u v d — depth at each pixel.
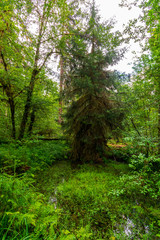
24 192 1.94
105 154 6.51
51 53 6.94
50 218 1.51
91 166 5.22
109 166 5.30
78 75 5.54
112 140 6.57
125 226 2.26
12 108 6.63
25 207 1.58
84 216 2.50
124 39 3.92
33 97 6.96
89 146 5.77
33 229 1.40
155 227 2.20
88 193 3.30
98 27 5.61
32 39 6.08
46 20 6.25
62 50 6.28
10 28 5.52
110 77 5.37
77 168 5.06
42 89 7.63
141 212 2.59
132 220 2.40
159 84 3.79
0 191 1.60
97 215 2.54
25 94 6.47
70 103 6.31
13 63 6.19
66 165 5.38
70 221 2.34
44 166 4.95
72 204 2.87
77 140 5.97
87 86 5.00
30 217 1.27
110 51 5.15
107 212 2.62
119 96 5.08
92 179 4.07
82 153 5.91
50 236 1.35
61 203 2.89
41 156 5.38
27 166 4.25
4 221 1.30
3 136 6.54
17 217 1.30
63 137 7.21
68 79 6.19
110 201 3.00
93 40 5.80
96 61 5.44
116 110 5.14
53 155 5.98
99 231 2.14
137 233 2.10
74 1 6.27
